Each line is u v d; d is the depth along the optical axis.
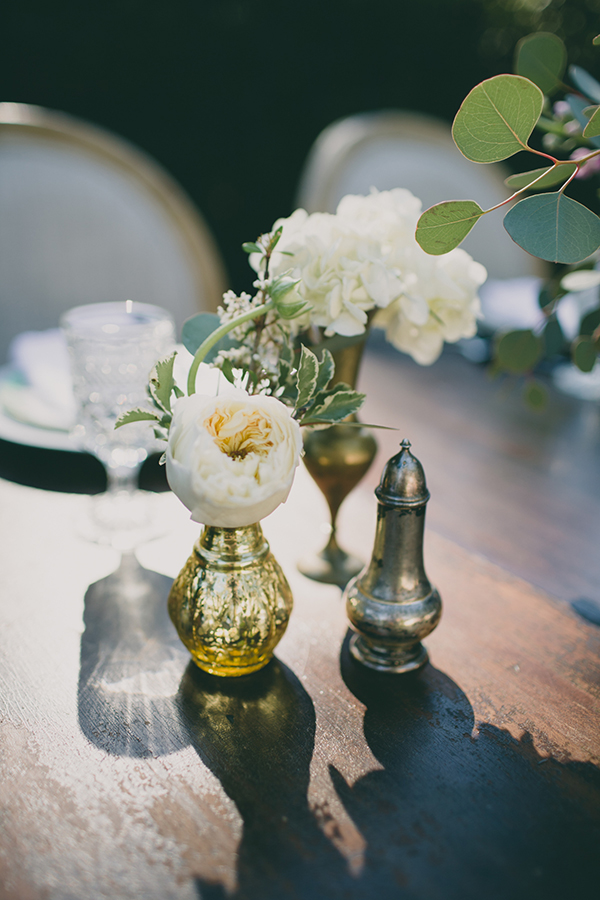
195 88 2.91
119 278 1.26
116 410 0.66
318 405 0.47
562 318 0.99
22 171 1.18
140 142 2.91
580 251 0.39
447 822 0.38
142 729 0.44
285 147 3.12
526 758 0.43
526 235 0.39
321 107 3.09
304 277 0.49
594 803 0.40
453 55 2.96
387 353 1.24
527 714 0.47
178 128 2.95
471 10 2.85
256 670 0.50
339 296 0.49
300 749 0.43
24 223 1.18
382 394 1.07
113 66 2.75
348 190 1.43
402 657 0.51
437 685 0.49
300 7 2.90
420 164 1.51
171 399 0.47
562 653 0.53
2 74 2.58
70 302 1.23
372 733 0.44
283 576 0.49
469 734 0.45
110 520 0.70
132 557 0.64
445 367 1.18
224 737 0.44
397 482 0.47
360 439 0.60
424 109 3.08
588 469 0.86
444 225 0.41
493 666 0.51
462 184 1.55
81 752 0.42
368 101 3.10
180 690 0.48
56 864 0.35
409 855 0.36
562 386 1.10
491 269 1.59
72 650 0.52
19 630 0.54
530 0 2.72
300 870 0.35
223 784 0.40
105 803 0.39
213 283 1.31
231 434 0.40
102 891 0.34
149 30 2.75
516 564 0.66
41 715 0.45
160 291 1.28
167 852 0.36
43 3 2.56
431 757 0.43
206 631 0.47
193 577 0.47
